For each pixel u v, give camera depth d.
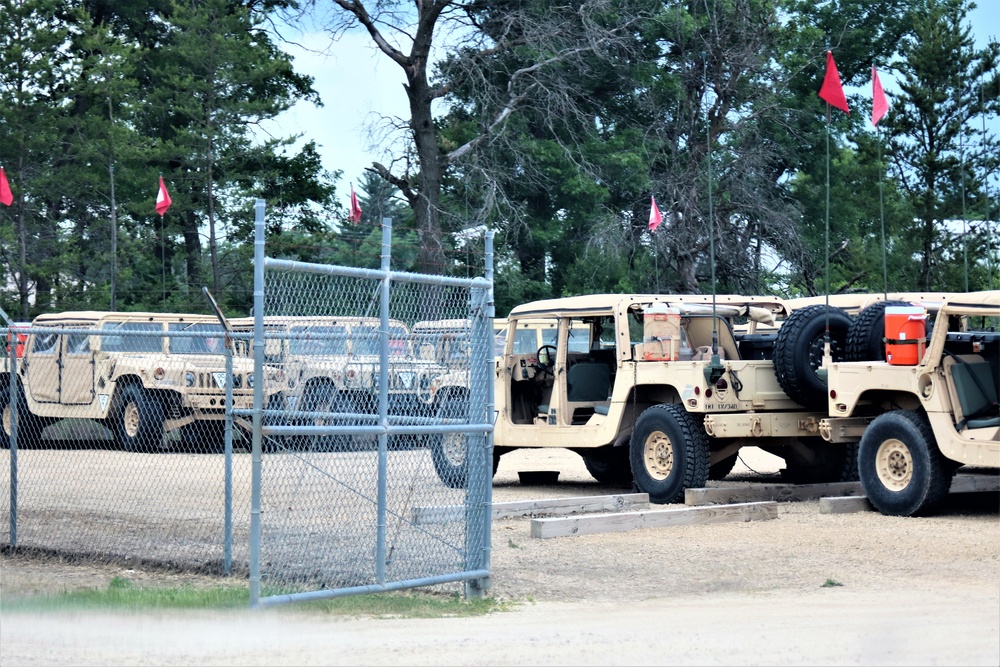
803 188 59.00
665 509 18.52
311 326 14.71
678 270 53.44
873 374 19.00
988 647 9.88
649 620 11.49
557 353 23.03
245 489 21.50
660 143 56.47
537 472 25.38
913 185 52.19
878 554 15.32
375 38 52.50
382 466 12.12
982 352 18.70
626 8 53.94
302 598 11.39
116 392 30.14
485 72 56.66
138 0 60.91
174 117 59.22
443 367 14.66
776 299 24.31
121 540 16.17
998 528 17.25
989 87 50.97
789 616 11.58
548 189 55.59
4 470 25.27
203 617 11.34
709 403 20.61
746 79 54.62
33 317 52.25
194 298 54.88
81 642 10.27
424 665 9.36
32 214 54.59
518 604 12.59
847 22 61.88
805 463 23.84
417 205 52.50
